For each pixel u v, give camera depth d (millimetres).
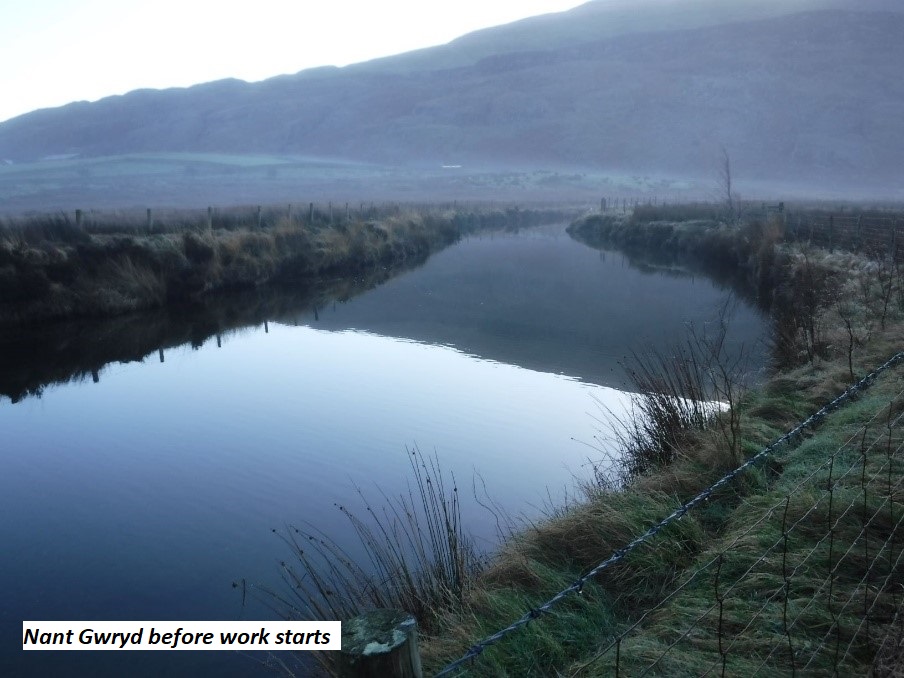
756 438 6871
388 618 2775
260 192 90062
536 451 9586
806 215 30781
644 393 8602
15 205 58188
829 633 3693
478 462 9297
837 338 10297
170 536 7633
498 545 6156
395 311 20531
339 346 16484
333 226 30781
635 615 4562
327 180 120625
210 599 6406
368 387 13070
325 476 9078
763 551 4625
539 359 14805
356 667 2617
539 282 25406
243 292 22891
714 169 143750
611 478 7891
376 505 8148
